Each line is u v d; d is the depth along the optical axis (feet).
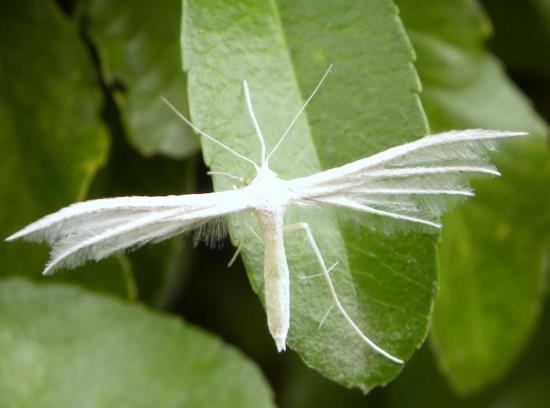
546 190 0.34
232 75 0.26
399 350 0.26
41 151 0.32
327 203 0.26
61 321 0.32
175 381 0.32
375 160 0.25
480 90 0.34
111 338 0.32
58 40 0.31
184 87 0.32
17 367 0.32
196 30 0.26
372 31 0.27
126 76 0.32
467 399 0.37
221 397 0.32
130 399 0.32
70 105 0.32
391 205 0.26
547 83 0.38
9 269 0.32
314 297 0.26
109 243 0.25
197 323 0.39
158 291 0.34
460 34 0.33
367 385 0.26
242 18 0.27
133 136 0.32
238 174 0.26
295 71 0.27
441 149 0.25
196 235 0.26
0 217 0.32
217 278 0.39
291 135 0.26
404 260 0.26
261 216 0.25
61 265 0.24
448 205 0.26
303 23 0.27
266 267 0.25
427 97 0.33
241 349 0.39
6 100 0.32
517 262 0.34
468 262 0.34
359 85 0.26
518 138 0.34
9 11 0.32
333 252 0.26
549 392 0.37
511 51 0.37
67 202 0.31
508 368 0.35
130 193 0.33
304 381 0.38
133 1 0.32
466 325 0.34
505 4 0.36
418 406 0.37
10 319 0.32
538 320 0.38
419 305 0.26
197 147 0.32
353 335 0.26
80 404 0.32
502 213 0.34
